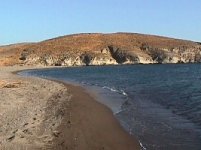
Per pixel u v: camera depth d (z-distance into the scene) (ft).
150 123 75.20
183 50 614.75
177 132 65.82
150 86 174.09
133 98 121.39
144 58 583.17
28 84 160.56
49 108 91.45
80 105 102.17
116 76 281.13
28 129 66.64
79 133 66.33
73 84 188.24
